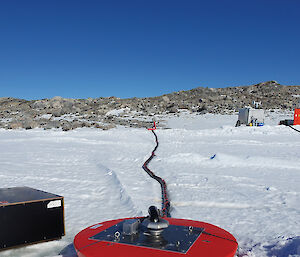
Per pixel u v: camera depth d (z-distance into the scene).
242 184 6.04
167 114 33.06
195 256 2.07
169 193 5.38
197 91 52.28
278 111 31.70
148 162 8.91
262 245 3.13
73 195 5.29
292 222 3.84
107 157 9.91
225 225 3.77
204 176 6.83
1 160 9.20
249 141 13.88
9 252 2.91
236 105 37.41
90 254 2.14
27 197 3.12
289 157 9.46
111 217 4.12
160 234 2.46
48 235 3.08
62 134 17.19
